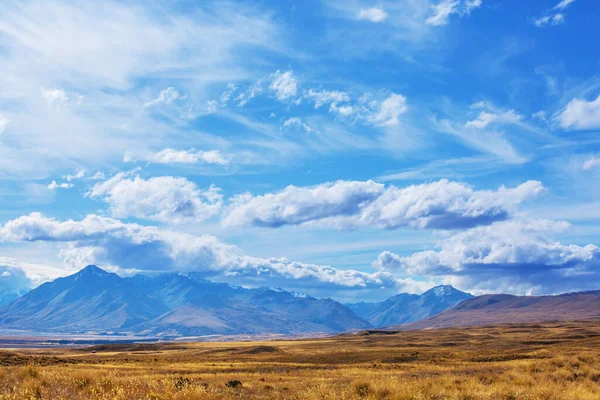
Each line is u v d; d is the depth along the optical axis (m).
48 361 84.31
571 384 32.06
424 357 101.12
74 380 27.84
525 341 158.12
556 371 40.44
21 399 22.83
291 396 28.11
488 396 27.03
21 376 31.16
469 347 146.62
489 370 51.81
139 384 28.44
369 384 29.97
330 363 96.94
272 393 30.09
